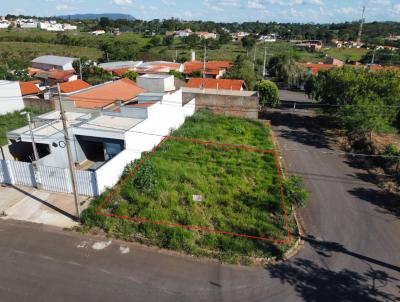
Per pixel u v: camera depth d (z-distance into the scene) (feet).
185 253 42.50
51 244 43.78
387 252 43.80
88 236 45.50
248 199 54.34
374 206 55.06
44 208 51.47
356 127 79.36
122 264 40.47
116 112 73.61
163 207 51.39
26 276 38.27
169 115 84.02
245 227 46.80
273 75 208.23
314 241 45.78
